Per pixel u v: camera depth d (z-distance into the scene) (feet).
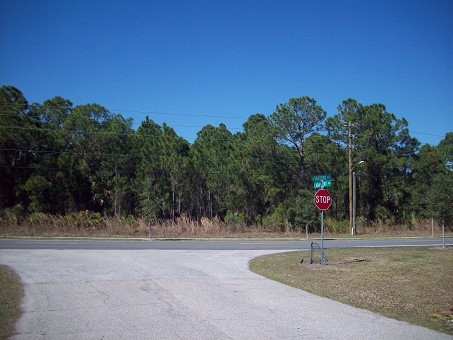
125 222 125.49
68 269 47.78
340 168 169.07
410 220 169.48
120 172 154.40
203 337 23.21
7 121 141.69
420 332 25.07
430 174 176.96
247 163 157.69
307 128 159.43
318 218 141.79
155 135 164.76
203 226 131.03
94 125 158.20
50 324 25.52
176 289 36.96
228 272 47.73
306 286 39.60
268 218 140.67
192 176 155.74
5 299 32.01
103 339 22.70
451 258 63.31
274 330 24.80
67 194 148.36
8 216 120.67
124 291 35.70
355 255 67.36
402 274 47.26
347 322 26.96
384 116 171.94
